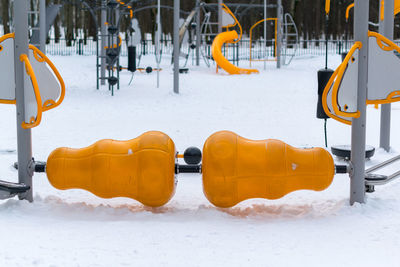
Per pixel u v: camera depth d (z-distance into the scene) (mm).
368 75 4891
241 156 4578
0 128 9781
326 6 6520
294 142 8492
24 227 4152
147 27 47906
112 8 15953
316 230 4176
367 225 4305
